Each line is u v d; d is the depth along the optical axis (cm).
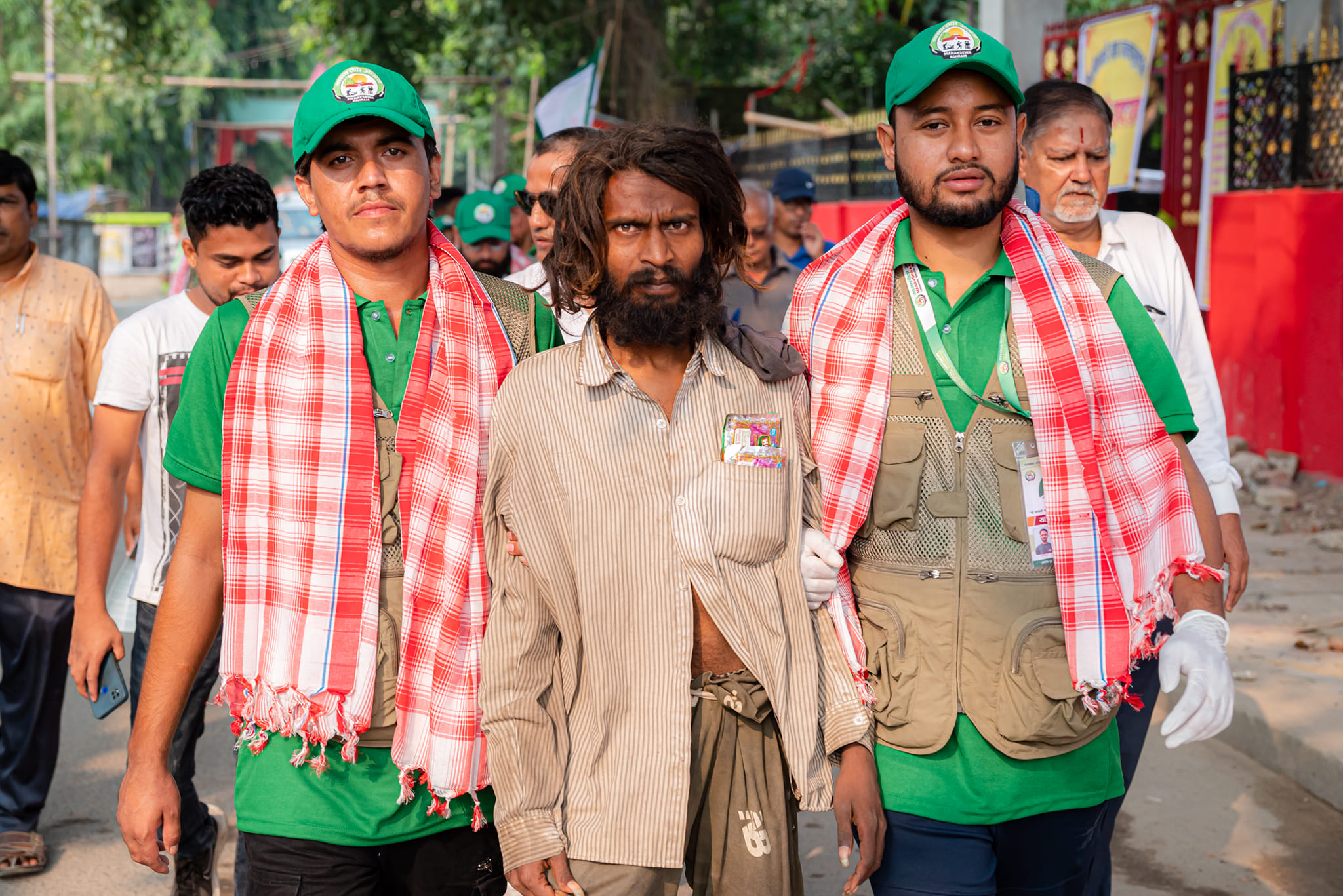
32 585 430
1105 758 266
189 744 373
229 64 4497
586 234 239
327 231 262
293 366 254
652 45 1653
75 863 433
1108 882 307
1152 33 802
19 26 4066
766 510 244
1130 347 276
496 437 247
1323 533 766
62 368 446
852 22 1786
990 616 256
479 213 563
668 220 237
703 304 240
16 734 429
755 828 245
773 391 251
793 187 712
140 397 372
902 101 259
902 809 259
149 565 369
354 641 246
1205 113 1091
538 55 1722
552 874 237
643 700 238
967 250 267
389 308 265
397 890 265
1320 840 430
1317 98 894
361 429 252
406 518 254
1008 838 263
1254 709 499
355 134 252
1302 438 900
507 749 238
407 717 247
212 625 261
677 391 248
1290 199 898
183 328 380
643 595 239
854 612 262
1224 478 359
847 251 278
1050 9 707
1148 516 262
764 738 247
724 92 1814
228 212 371
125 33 1883
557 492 241
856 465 262
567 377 244
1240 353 962
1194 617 254
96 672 364
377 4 1680
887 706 259
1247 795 468
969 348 264
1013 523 257
